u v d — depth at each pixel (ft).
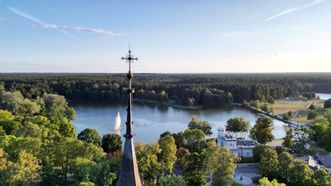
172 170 362.33
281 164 321.73
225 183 289.12
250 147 418.92
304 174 291.99
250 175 348.38
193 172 295.89
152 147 323.98
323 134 455.22
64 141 318.65
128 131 65.41
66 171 305.94
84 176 264.31
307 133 443.32
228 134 475.31
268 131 453.17
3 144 319.88
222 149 297.33
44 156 302.86
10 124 427.74
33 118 454.40
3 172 251.80
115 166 287.69
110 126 574.97
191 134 416.05
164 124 621.72
